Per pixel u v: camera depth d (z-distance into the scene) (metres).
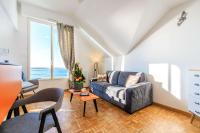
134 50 3.90
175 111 2.77
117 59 4.70
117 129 2.03
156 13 2.86
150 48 3.37
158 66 3.15
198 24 2.42
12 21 3.12
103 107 3.02
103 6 3.05
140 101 2.82
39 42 4.27
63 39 4.41
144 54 3.55
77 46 4.97
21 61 3.78
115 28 3.45
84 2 3.25
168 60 2.93
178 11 2.77
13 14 2.78
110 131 1.97
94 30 4.15
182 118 2.44
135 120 2.34
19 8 3.65
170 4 2.75
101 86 3.68
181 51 2.68
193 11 2.50
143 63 3.58
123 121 2.30
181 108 2.67
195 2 2.48
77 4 3.47
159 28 3.14
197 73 2.14
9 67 0.78
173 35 2.84
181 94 2.67
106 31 3.80
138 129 2.03
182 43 2.66
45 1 3.39
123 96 2.75
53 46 4.44
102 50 5.05
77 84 3.31
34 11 3.67
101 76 4.50
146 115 2.57
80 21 4.29
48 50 4.38
